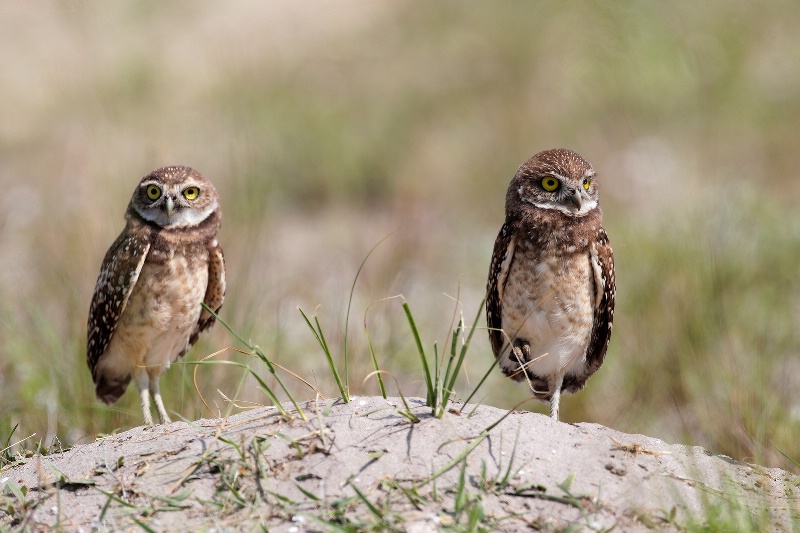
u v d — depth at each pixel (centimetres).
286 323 1245
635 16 2236
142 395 931
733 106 2103
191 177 929
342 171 2131
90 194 1775
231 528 595
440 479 624
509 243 877
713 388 1066
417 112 2328
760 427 932
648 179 1786
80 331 1106
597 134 2095
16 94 2725
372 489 616
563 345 882
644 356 1157
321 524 590
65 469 680
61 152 2175
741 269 1319
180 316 932
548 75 2339
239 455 650
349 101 2408
